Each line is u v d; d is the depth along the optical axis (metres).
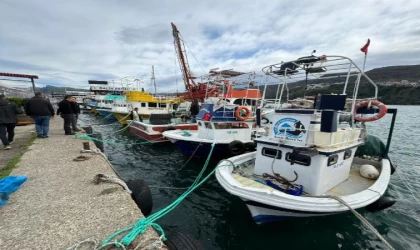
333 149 4.37
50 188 3.61
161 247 2.14
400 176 7.77
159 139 13.54
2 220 2.66
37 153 5.91
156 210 5.52
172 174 8.28
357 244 4.13
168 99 21.25
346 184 5.14
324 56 5.27
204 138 9.41
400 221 4.82
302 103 6.45
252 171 5.82
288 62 5.79
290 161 4.70
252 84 9.62
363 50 5.14
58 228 2.49
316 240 4.24
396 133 18.70
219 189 6.79
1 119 6.29
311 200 3.73
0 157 5.61
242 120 9.12
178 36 22.19
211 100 9.68
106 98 31.67
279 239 4.30
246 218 5.07
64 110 8.71
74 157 5.52
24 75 16.59
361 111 6.17
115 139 15.34
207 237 4.45
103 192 3.42
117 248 2.13
